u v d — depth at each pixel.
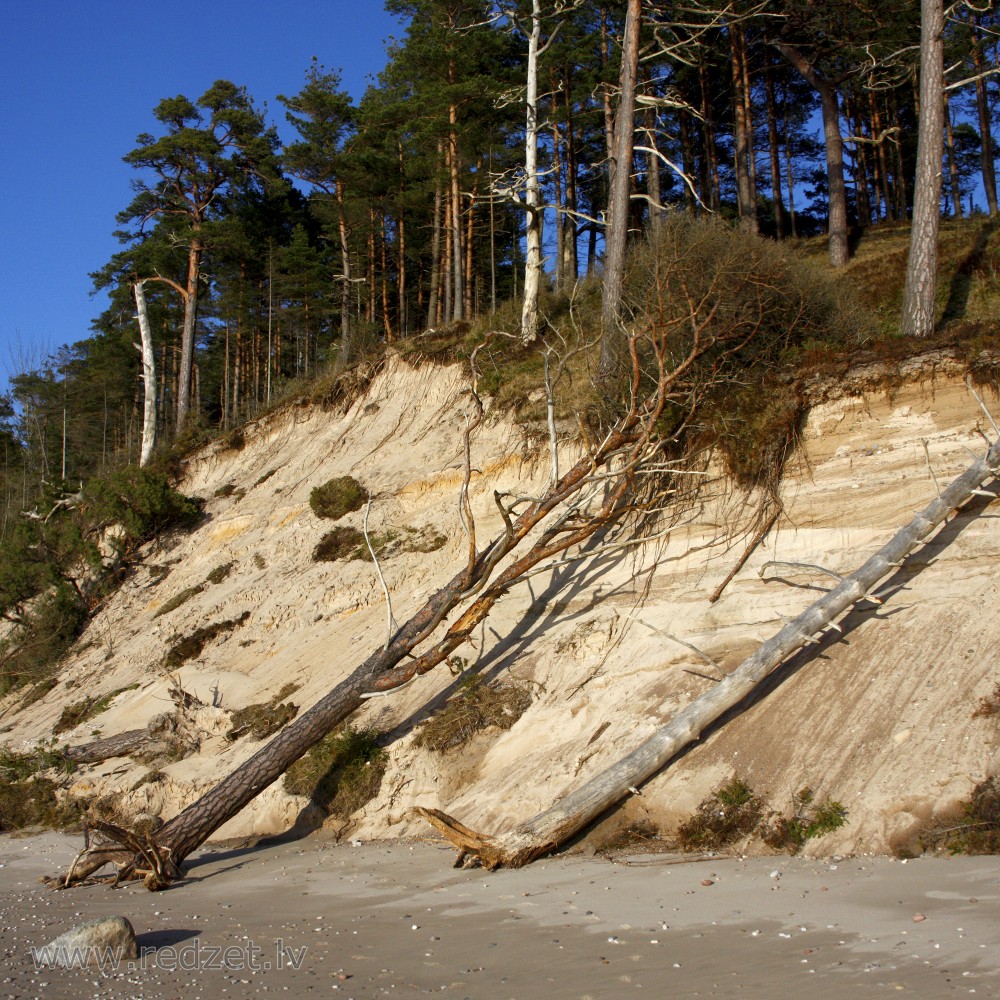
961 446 12.24
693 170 35.91
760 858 9.04
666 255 15.23
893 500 12.23
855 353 13.88
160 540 25.03
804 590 11.90
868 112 36.78
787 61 30.17
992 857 7.93
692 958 6.34
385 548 18.47
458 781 12.30
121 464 35.59
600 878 8.94
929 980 5.41
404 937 7.67
